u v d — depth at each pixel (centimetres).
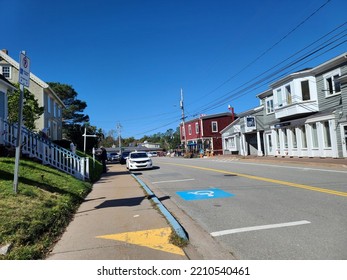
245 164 2316
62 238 551
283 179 1303
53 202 737
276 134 3072
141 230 589
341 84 2120
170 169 2214
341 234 546
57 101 3938
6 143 1222
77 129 5084
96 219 681
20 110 727
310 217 668
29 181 874
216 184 1259
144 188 1155
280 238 540
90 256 465
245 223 648
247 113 3681
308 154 2514
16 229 528
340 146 2161
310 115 2509
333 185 1082
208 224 658
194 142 5700
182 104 5131
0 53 2983
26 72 743
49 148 1329
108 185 1267
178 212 788
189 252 493
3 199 665
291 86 2561
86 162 1378
